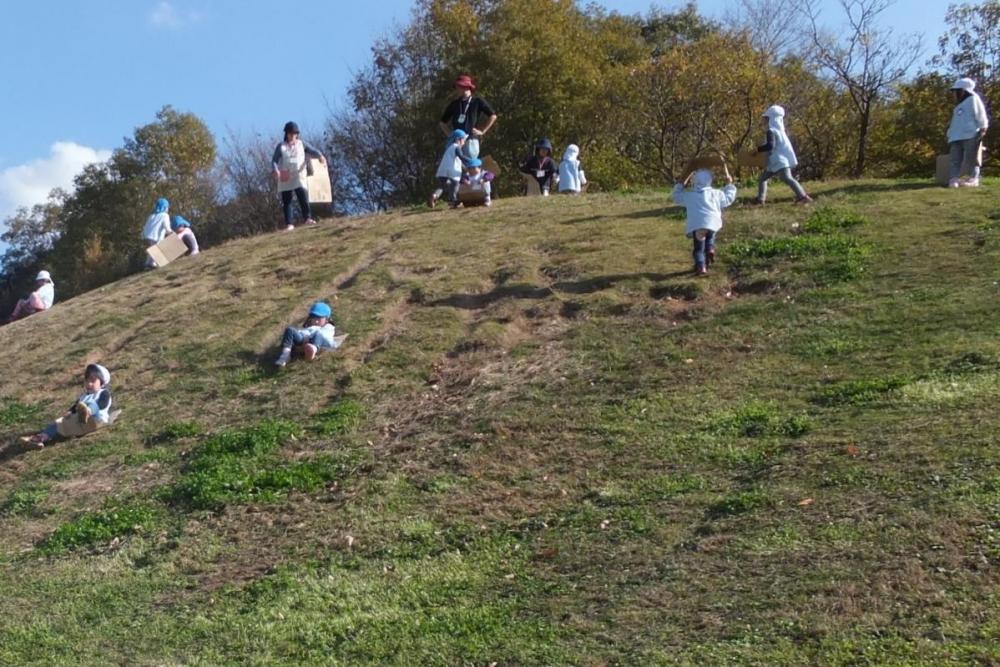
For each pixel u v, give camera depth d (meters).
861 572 5.50
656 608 5.66
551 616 5.84
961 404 7.59
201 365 12.59
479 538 7.25
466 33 36.78
